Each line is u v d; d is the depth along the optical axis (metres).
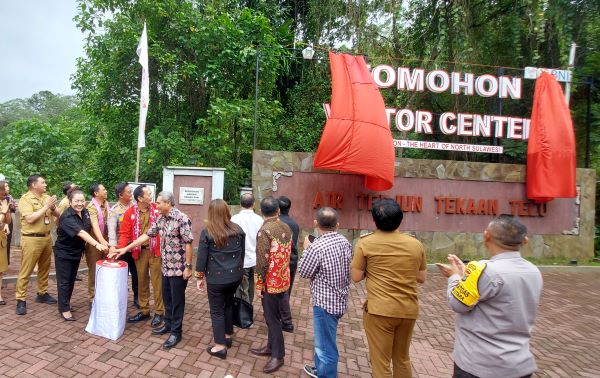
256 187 8.23
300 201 8.29
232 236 3.66
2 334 3.86
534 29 9.21
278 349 3.54
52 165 10.89
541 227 8.86
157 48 8.90
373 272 2.81
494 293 2.06
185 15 9.07
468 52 9.58
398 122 8.53
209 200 7.70
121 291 4.02
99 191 4.82
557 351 4.47
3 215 4.68
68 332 4.02
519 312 2.06
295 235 4.50
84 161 11.44
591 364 4.16
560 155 8.25
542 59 10.20
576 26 9.68
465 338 2.21
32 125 11.07
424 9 10.55
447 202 8.60
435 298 6.19
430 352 4.27
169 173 7.55
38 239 4.48
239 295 4.41
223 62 9.38
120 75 9.38
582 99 10.46
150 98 9.85
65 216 4.23
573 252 8.91
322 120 11.48
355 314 5.29
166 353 3.72
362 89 7.31
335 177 8.34
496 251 2.21
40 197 4.62
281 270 3.54
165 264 3.90
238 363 3.63
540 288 2.13
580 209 8.98
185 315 4.75
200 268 3.60
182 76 9.40
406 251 2.77
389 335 2.77
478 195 8.72
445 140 11.08
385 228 2.84
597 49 9.74
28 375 3.19
